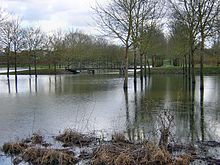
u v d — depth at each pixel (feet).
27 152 36.83
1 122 56.34
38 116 61.93
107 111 66.54
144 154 35.09
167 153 34.83
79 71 268.00
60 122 55.83
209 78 160.35
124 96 91.97
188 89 107.65
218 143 40.78
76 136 42.75
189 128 49.39
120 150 35.76
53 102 81.97
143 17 114.11
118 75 211.82
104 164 34.12
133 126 51.39
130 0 106.11
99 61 275.39
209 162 33.94
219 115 60.23
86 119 57.98
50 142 42.32
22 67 313.53
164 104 74.79
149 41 131.95
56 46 244.63
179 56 175.32
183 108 68.69
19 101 85.35
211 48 148.46
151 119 56.95
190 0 105.60
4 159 36.52
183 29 113.19
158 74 203.10
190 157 34.71
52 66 300.61
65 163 34.81
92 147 39.60
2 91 112.98
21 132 48.57
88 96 93.81
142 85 125.49
